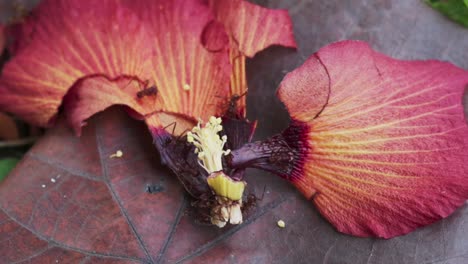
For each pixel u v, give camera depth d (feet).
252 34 0.69
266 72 0.69
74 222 0.63
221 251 0.63
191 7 0.69
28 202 0.63
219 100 0.67
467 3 0.69
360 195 0.64
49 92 0.68
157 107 0.67
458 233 0.63
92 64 0.68
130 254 0.62
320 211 0.65
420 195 0.63
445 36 0.70
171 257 0.62
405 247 0.63
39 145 0.66
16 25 0.72
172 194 0.65
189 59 0.68
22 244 0.61
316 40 0.70
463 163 0.63
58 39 0.68
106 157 0.66
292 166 0.66
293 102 0.66
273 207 0.65
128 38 0.68
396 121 0.65
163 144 0.65
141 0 0.69
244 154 0.65
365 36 0.70
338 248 0.64
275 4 0.71
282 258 0.63
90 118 0.67
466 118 0.65
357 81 0.66
